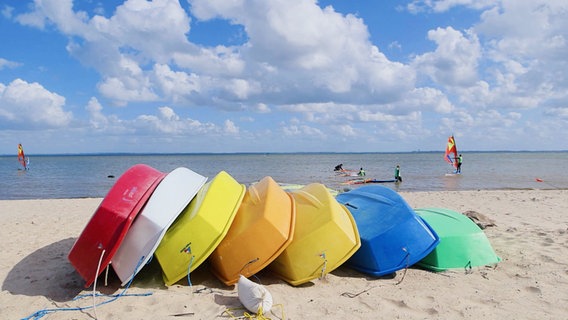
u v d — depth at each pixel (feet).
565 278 16.65
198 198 17.57
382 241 16.84
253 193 17.95
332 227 15.89
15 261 19.22
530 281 16.34
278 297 14.52
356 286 15.79
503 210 37.76
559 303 14.14
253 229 15.44
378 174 123.65
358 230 17.84
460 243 18.21
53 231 26.63
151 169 17.97
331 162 271.49
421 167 175.63
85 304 13.97
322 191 18.31
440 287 15.70
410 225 17.16
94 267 14.57
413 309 13.62
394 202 18.58
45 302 14.25
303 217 16.89
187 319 12.73
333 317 12.89
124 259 14.99
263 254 15.39
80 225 29.12
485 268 17.98
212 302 14.03
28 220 32.04
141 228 15.14
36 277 16.94
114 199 15.47
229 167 196.85
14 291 15.39
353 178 104.73
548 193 56.18
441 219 19.60
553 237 23.88
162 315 13.03
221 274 15.96
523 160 297.94
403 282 16.25
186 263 15.30
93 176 133.28
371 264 16.89
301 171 148.05
